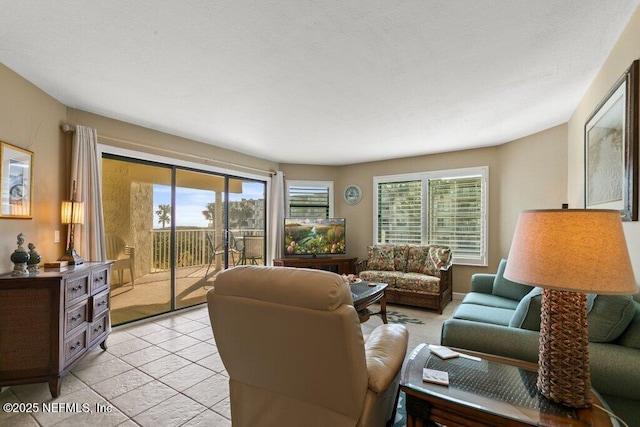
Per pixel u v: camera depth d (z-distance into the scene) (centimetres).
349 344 121
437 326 369
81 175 307
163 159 399
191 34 194
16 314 210
